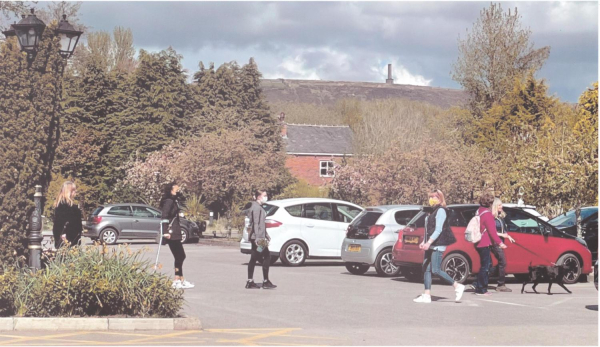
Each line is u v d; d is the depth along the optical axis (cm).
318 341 963
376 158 3559
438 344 952
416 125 6309
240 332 1031
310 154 7675
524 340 989
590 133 2300
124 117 6119
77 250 1144
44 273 1109
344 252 1953
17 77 1219
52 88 1270
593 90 3775
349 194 3981
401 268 1888
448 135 5600
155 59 6250
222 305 1313
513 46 5425
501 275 1606
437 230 1376
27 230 1217
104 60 8088
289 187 5122
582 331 1064
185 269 2052
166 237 1558
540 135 2911
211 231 4469
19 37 1239
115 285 1080
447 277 1398
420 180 3266
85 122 6056
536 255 1730
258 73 6869
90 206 5806
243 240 2269
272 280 1761
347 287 1627
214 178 3781
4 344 915
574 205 2230
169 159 4728
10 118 1210
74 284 1061
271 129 6844
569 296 1514
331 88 13538
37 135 1234
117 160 6006
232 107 6612
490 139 5150
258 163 3844
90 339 959
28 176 1213
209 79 6712
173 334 1008
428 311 1262
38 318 1032
